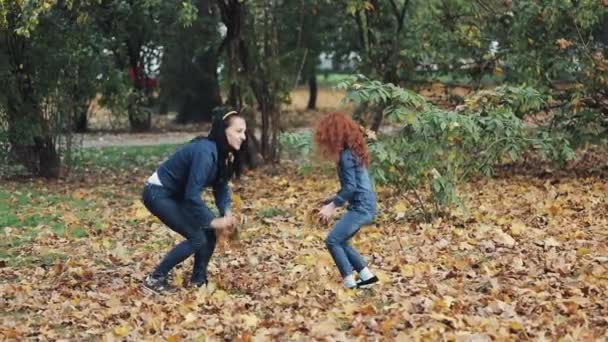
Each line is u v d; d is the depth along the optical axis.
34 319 7.91
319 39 25.33
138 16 18.97
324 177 17.55
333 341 6.79
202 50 24.59
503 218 12.01
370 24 19.08
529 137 13.95
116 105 18.55
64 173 18.67
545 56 16.06
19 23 15.71
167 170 8.52
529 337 6.82
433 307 7.55
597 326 7.10
